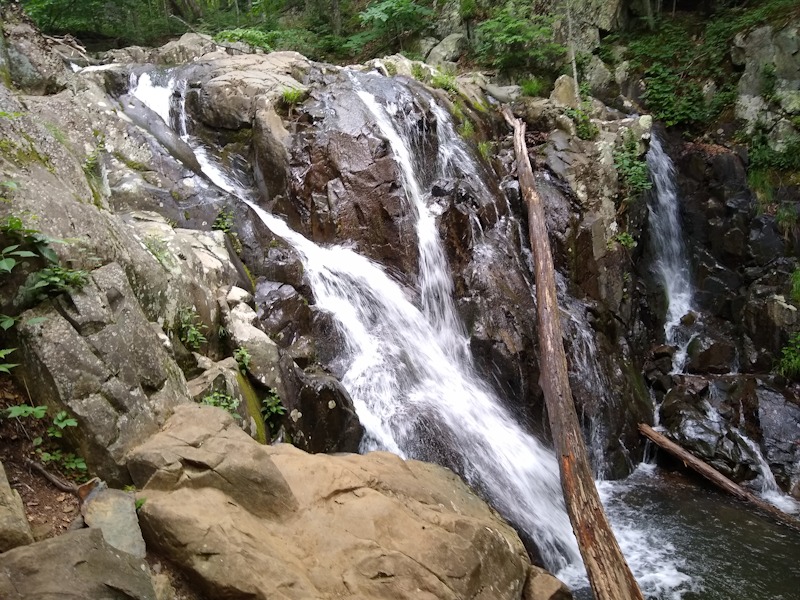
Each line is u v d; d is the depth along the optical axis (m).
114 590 2.80
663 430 9.45
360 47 16.45
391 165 8.74
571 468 6.59
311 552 3.66
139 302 4.82
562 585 4.70
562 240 10.28
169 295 5.19
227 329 5.86
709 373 10.82
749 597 5.92
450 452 6.69
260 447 4.02
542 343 8.24
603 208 10.68
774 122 12.73
